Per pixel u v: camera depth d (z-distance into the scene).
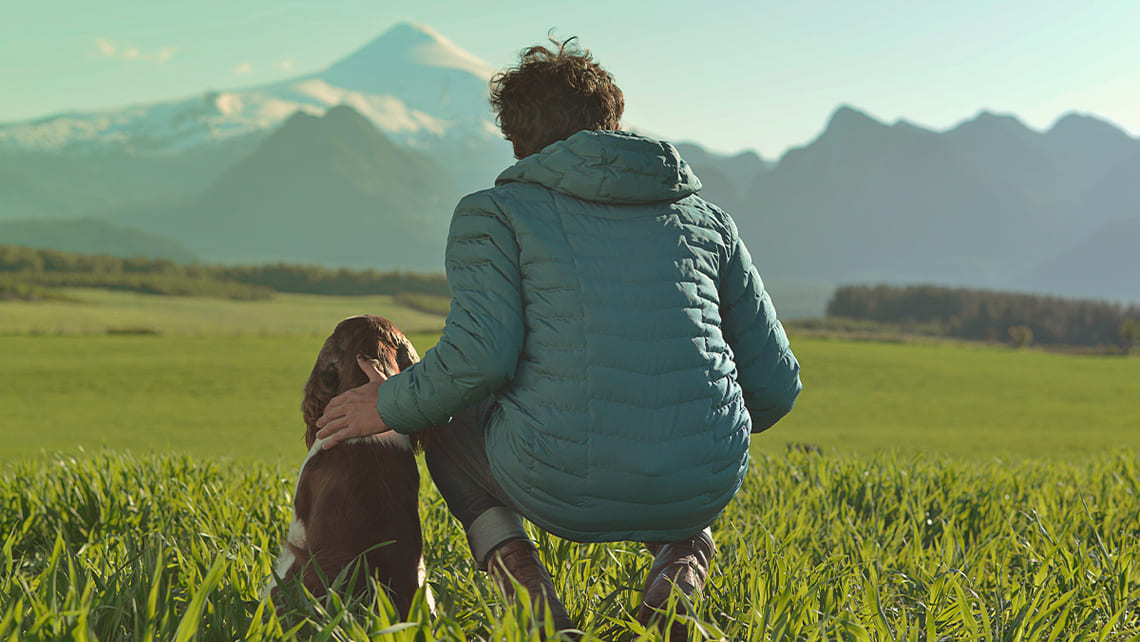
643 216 2.33
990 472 6.23
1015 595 2.78
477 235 2.27
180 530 4.03
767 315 2.55
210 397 28.27
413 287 166.38
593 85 2.50
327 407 2.46
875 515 4.43
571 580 2.97
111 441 17.25
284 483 4.84
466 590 3.04
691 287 2.28
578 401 2.14
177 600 2.45
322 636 1.92
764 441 19.77
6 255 153.25
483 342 2.15
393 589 2.43
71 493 4.38
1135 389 40.50
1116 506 4.95
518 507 2.31
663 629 2.29
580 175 2.25
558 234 2.23
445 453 2.63
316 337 54.56
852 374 43.69
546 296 2.20
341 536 2.42
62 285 127.44
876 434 22.91
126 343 47.06
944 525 4.22
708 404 2.22
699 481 2.18
